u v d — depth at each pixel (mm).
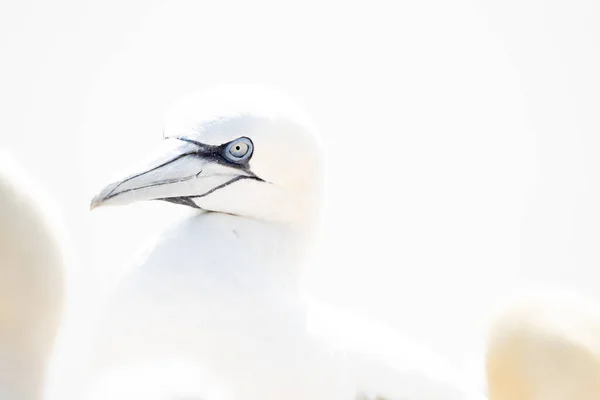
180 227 14109
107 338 13680
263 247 14375
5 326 11156
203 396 13898
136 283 13648
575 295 14211
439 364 16266
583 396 13383
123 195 14188
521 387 13703
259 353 13805
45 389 11469
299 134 14555
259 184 14445
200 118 14414
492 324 13992
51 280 11258
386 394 15250
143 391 13797
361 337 15523
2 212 11062
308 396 14156
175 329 13555
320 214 14938
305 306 14414
